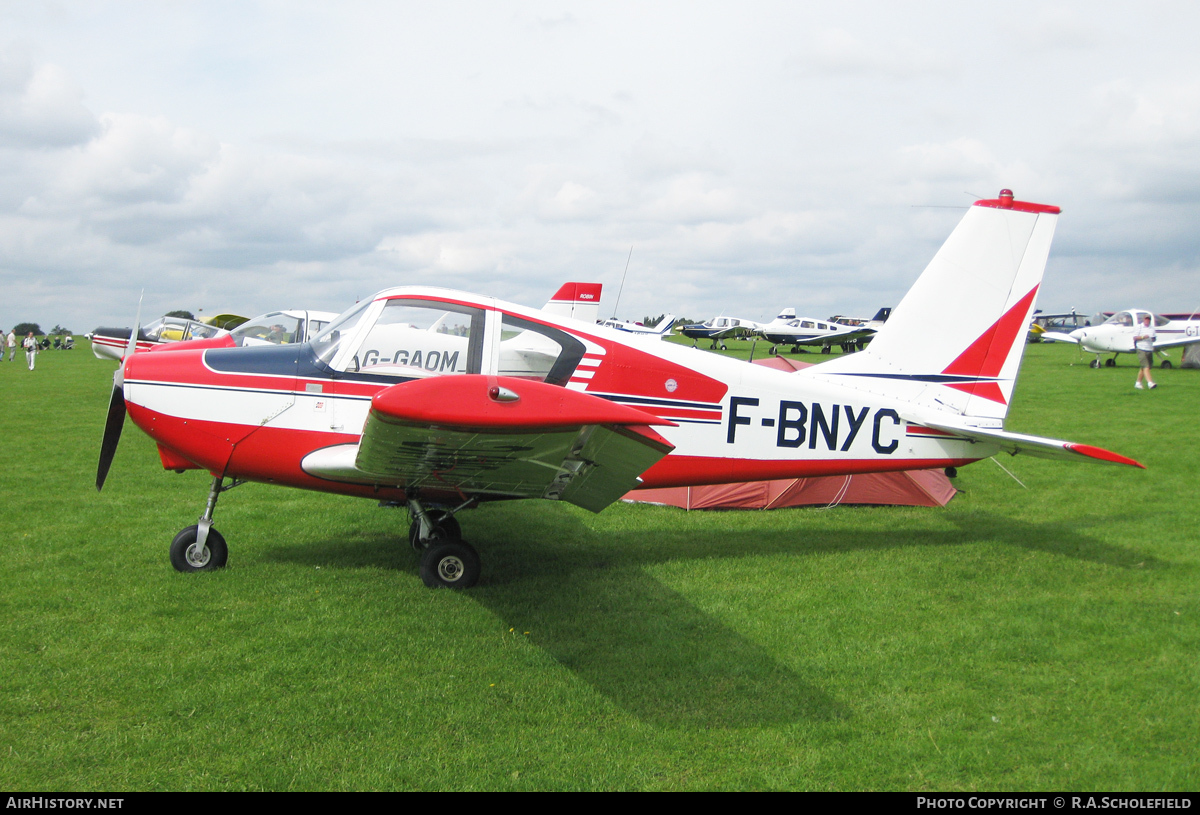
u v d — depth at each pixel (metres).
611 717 3.18
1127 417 13.09
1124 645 3.94
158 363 4.78
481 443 3.49
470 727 3.08
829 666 3.67
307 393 4.76
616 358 5.07
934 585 4.87
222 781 2.69
